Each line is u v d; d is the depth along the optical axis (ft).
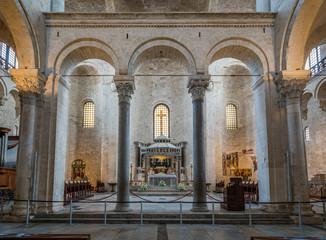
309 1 40.63
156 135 100.73
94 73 94.63
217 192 80.43
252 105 93.09
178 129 99.09
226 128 95.66
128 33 48.96
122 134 46.26
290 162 43.96
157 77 103.60
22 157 43.19
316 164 82.23
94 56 53.11
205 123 87.66
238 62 89.35
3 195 65.51
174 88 102.17
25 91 44.37
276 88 47.44
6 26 50.21
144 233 33.32
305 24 43.57
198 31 49.11
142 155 94.84
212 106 89.15
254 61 51.24
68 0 72.84
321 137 79.92
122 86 47.37
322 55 78.64
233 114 97.19
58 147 48.21
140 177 91.86
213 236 31.91
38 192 44.32
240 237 31.50
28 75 44.01
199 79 47.55
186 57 48.88
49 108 46.85
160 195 70.69
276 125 46.50
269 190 44.78
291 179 43.50
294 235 32.71
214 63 91.71
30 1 43.60
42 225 38.14
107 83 91.45
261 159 48.49
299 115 44.39
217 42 48.78
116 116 89.10
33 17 44.57
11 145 80.59
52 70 47.75
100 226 37.52
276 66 48.01
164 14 48.73
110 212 42.78
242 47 49.60
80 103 95.81
